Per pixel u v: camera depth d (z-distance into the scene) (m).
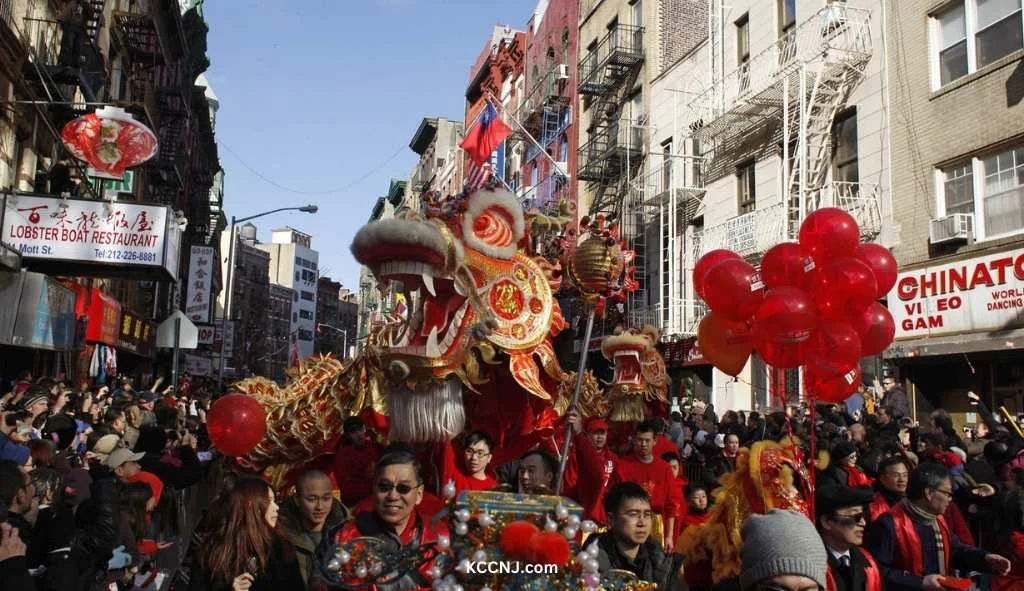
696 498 6.39
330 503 4.32
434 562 2.94
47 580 4.25
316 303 113.25
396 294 6.25
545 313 5.77
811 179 16.62
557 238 6.25
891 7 15.25
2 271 12.11
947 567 4.48
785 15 18.59
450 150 52.97
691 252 21.53
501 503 2.94
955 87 13.82
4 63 13.88
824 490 3.87
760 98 17.28
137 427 9.48
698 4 26.05
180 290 43.50
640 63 25.98
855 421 10.52
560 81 32.28
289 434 5.99
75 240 13.21
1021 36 12.89
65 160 17.52
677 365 20.56
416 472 3.62
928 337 13.77
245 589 3.39
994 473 7.20
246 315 87.19
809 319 4.33
